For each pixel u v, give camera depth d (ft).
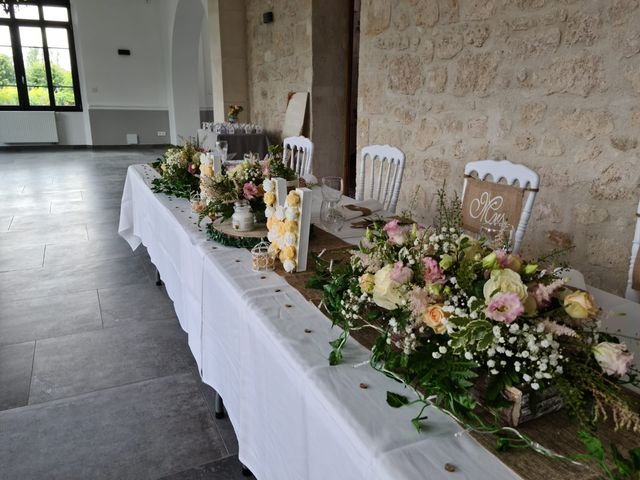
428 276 2.71
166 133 37.99
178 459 5.35
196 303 5.82
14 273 10.82
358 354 3.20
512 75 8.40
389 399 2.63
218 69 20.25
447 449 2.31
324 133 16.26
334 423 2.61
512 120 8.54
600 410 2.49
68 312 8.92
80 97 35.45
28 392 6.48
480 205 6.56
